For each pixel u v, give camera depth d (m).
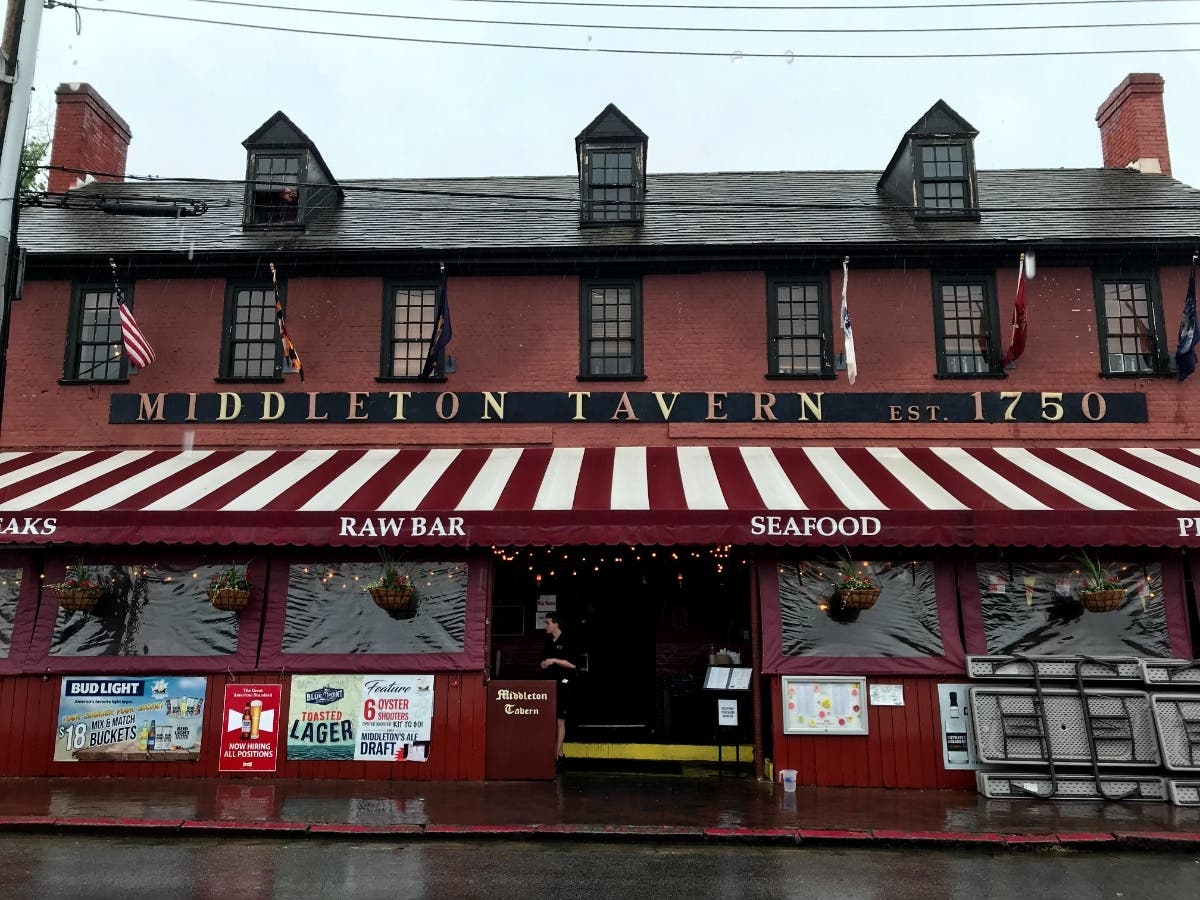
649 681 15.59
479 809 9.38
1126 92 18.42
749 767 12.05
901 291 14.40
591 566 15.79
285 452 13.86
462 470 12.75
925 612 11.34
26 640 11.50
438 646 11.41
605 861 7.75
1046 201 16.33
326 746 11.14
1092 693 10.41
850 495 11.41
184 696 11.29
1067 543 10.62
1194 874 7.49
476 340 14.41
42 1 10.47
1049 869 7.61
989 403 13.91
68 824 8.57
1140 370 14.08
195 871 7.29
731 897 6.76
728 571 15.67
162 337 14.48
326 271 14.65
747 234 14.82
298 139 15.54
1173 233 14.25
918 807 9.62
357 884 6.97
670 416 14.00
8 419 14.24
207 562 11.73
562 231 15.19
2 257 9.95
